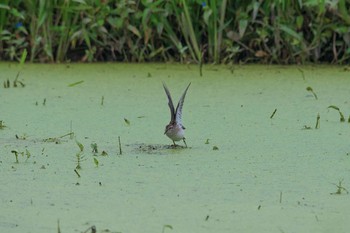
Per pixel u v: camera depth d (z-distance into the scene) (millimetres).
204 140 10812
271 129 11359
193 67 15961
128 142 10734
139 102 13000
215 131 11266
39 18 16219
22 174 9312
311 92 13664
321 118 11984
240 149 10352
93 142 10727
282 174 9297
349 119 11695
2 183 8977
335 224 7715
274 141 10727
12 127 11477
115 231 7527
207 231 7535
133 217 7898
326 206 8211
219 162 9773
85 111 12422
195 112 12352
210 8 16125
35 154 10156
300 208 8148
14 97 13359
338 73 15305
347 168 9531
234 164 9695
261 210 8094
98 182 9000
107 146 10523
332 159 9898
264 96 13383
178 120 10375
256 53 16297
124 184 8922
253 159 9898
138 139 10883
